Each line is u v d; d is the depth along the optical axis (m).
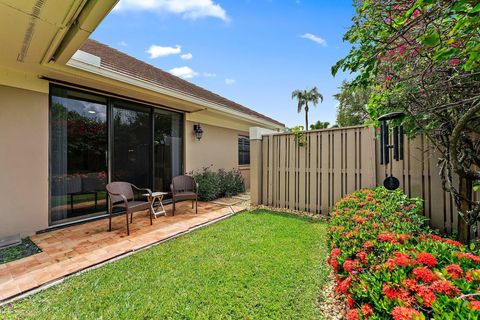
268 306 2.01
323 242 3.41
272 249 3.17
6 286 2.32
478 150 2.35
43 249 3.24
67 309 2.02
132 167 5.46
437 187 3.68
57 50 3.15
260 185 6.16
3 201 3.61
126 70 4.89
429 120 2.55
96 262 2.84
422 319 0.89
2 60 3.37
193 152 7.18
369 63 1.85
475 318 0.83
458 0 1.05
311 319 1.85
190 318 1.89
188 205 6.21
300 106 25.02
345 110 10.89
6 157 3.63
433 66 1.86
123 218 4.87
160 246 3.38
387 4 1.66
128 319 1.89
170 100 5.59
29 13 2.28
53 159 4.18
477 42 1.18
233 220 4.70
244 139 9.95
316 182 5.26
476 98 1.68
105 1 2.16
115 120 5.11
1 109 3.59
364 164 4.62
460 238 2.47
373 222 2.19
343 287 1.40
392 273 1.22
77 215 4.48
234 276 2.49
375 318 1.01
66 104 4.35
